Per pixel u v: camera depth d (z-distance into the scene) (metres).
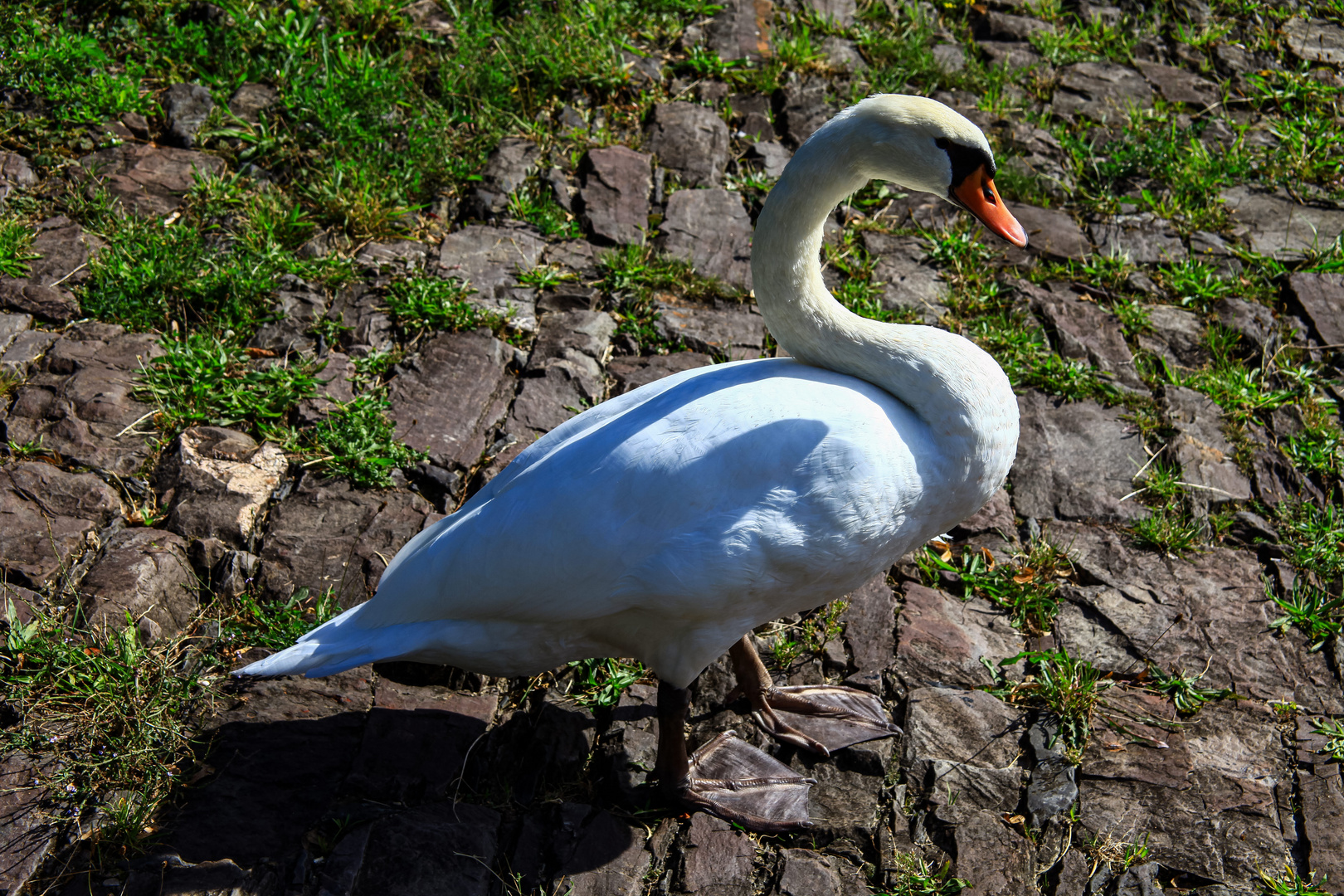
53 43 5.62
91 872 2.89
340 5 6.31
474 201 5.41
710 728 3.48
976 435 2.99
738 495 2.78
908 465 2.90
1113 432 4.55
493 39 6.33
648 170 5.66
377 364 4.52
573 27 6.29
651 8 6.74
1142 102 6.48
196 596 3.67
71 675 3.29
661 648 2.99
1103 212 5.71
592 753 3.34
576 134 5.80
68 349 4.37
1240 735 3.47
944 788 3.26
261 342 4.58
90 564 3.62
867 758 3.34
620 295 4.99
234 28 6.01
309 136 5.56
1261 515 4.25
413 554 3.01
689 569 2.77
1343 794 3.29
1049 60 6.73
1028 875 3.05
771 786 3.25
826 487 2.79
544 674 3.57
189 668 3.44
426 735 3.30
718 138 5.91
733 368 3.18
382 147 5.51
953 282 5.23
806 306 3.12
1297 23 7.22
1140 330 5.04
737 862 3.04
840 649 3.69
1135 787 3.30
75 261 4.77
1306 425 4.62
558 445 3.15
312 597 3.67
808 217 3.08
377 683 3.47
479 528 2.91
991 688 3.58
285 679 3.45
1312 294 5.25
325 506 3.96
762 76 6.31
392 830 3.02
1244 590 3.96
